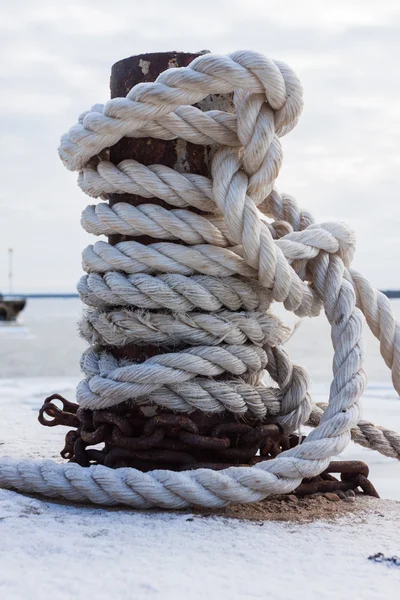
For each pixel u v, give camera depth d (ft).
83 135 8.87
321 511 8.59
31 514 7.95
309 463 8.21
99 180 9.10
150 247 8.89
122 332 8.95
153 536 7.25
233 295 8.93
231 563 6.54
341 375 8.85
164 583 5.99
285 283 8.87
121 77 9.35
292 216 10.33
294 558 6.73
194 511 8.36
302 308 9.33
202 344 8.90
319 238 9.35
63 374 36.63
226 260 8.83
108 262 9.00
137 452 8.71
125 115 8.59
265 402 9.21
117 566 6.36
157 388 8.73
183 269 8.81
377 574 6.35
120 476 8.21
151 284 8.73
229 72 8.32
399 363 9.78
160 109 8.54
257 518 8.17
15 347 62.03
